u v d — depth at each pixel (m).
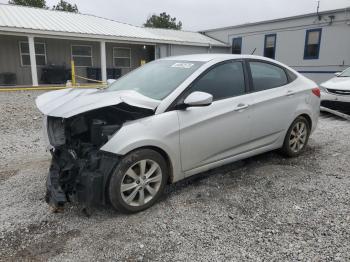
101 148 3.11
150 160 3.32
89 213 3.21
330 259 2.54
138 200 3.31
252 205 3.44
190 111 3.56
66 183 3.17
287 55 18.38
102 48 17.44
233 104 3.93
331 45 16.09
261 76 4.41
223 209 3.36
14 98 11.39
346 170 4.41
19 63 17.05
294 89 4.75
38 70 17.66
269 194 3.69
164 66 4.26
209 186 3.93
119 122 3.47
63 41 18.09
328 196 3.62
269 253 2.63
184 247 2.74
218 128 3.78
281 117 4.53
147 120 3.30
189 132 3.53
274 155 5.07
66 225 3.09
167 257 2.61
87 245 2.78
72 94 4.00
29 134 6.46
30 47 15.14
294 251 2.65
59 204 3.07
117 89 4.07
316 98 5.10
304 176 4.21
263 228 3.00
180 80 3.72
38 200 3.57
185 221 3.14
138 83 4.05
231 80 4.04
